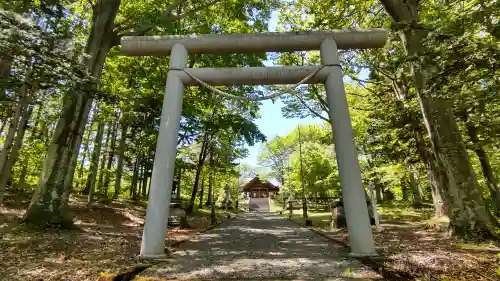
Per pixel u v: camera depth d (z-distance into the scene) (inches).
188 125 663.8
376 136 586.6
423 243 271.1
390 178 784.9
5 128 593.3
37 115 512.7
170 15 426.3
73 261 201.9
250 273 176.9
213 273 177.5
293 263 205.2
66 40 243.6
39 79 231.1
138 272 179.6
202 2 493.0
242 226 542.9
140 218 539.8
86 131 683.4
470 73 159.5
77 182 855.7
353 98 713.6
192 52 284.8
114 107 573.0
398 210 724.0
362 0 455.5
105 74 593.6
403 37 311.9
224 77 272.4
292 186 1337.4
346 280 160.6
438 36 161.9
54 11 290.0
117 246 268.1
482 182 746.8
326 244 297.7
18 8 243.0
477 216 273.7
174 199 538.0
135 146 738.2
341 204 445.4
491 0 163.0
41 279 155.9
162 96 590.2
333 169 1024.9
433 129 308.8
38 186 341.1
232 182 1562.5
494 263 182.2
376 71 571.8
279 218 816.9
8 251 217.8
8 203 442.3
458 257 199.8
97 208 523.8
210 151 944.3
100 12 401.4
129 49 279.6
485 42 148.5
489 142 174.1
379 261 199.0
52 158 349.1
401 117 510.6
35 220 320.8
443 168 299.9
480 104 160.4
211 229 479.8
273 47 280.4
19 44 200.4
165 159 241.6
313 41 278.7
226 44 277.1
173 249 265.6
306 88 621.9
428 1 349.1
